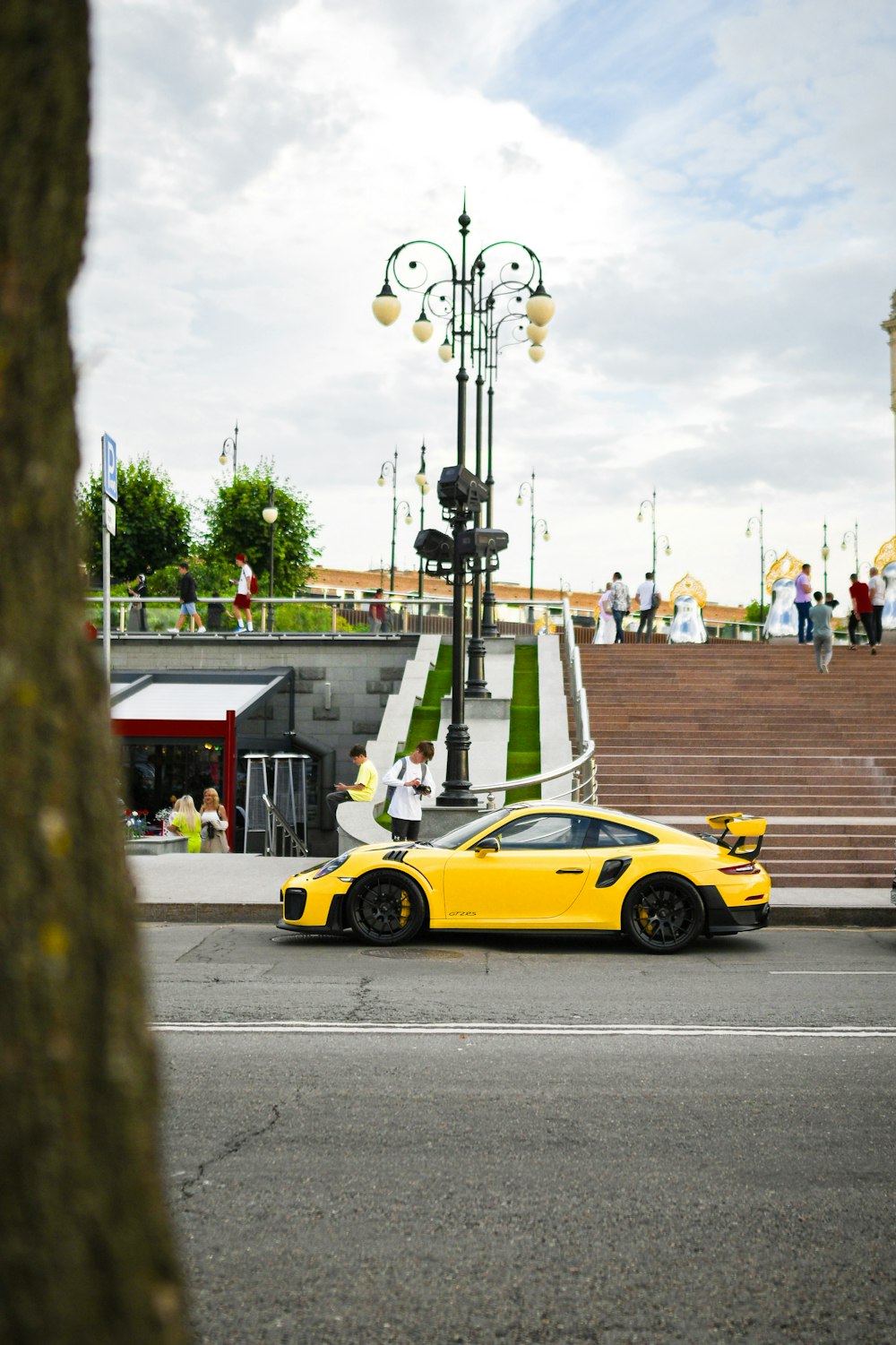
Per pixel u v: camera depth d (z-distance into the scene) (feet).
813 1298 12.55
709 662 86.99
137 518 171.32
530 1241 13.88
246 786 85.15
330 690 98.58
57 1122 5.20
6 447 5.59
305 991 28.94
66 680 5.66
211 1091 19.89
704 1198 15.34
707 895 36.14
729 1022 26.02
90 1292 5.15
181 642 99.66
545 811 37.81
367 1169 16.21
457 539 54.65
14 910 5.26
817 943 38.78
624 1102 19.61
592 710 77.25
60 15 5.76
